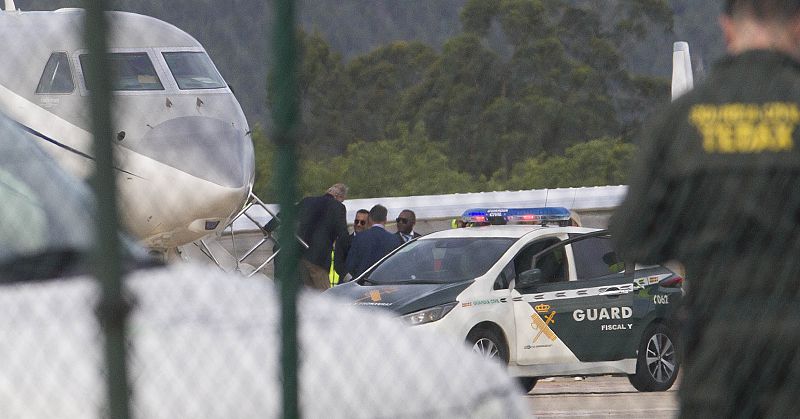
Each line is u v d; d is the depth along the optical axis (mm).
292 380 9594
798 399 10297
